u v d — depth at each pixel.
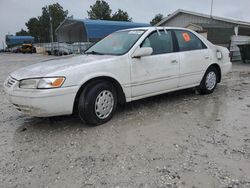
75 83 3.75
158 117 4.45
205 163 2.89
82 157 3.12
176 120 4.29
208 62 5.71
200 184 2.52
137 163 2.94
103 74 4.02
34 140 3.66
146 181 2.60
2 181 2.69
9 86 3.93
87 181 2.63
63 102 3.69
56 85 3.60
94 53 4.75
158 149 3.26
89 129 3.97
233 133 3.71
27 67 4.20
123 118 4.42
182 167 2.82
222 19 19.36
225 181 2.56
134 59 4.41
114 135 3.72
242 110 4.76
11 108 5.33
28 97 3.60
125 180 2.62
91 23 23.14
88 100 3.90
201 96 5.85
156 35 4.86
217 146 3.30
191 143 3.40
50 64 4.07
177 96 5.86
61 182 2.63
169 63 4.88
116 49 4.62
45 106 3.57
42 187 2.57
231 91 6.37
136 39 4.61
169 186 2.50
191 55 5.31
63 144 3.49
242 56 13.91
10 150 3.37
